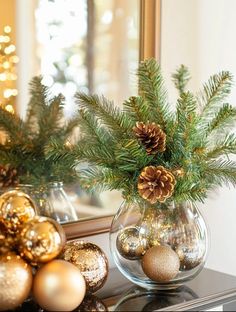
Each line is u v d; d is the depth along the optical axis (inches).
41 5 40.4
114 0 45.3
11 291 29.5
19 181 38.1
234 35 46.8
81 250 34.0
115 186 33.8
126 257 35.1
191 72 47.9
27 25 39.4
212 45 47.9
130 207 35.4
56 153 34.9
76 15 43.0
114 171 33.8
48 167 39.1
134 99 34.2
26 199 32.7
